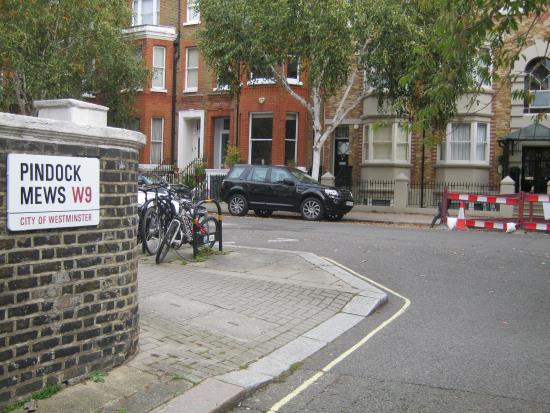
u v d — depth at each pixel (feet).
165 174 87.30
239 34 60.80
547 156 72.49
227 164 81.82
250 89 84.79
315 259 32.83
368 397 14.85
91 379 14.51
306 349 18.56
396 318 22.63
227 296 24.04
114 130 14.94
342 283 27.12
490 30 22.22
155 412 13.15
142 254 33.63
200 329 19.62
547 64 70.49
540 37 70.18
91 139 14.38
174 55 94.07
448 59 22.53
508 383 15.79
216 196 82.64
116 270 15.37
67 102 14.64
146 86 86.79
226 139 92.17
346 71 61.11
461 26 21.59
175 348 17.48
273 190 61.98
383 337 20.10
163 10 94.32
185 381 14.97
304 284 26.71
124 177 15.60
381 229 51.26
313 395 15.02
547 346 19.07
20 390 12.92
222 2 59.98
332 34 56.39
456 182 75.41
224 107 89.30
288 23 56.65
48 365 13.53
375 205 76.89
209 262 31.42
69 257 14.01
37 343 13.26
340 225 54.85
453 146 76.13
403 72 57.41
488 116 74.84
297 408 14.21
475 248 39.22
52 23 57.06
